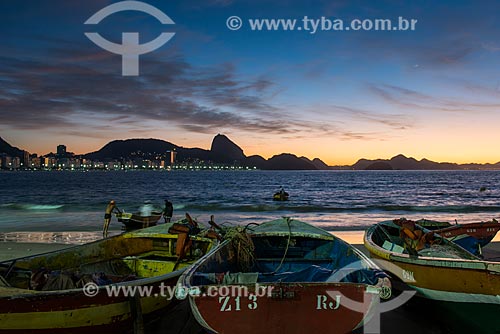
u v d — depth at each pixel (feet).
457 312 19.03
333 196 160.45
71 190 183.11
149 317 19.22
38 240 44.86
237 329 14.40
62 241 44.14
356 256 21.22
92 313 15.78
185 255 26.09
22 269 19.04
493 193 179.11
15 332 14.61
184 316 21.84
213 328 14.48
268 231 27.89
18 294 14.47
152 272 24.72
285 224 30.55
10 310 14.26
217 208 90.33
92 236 48.01
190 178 394.93
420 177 445.37
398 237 32.30
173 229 25.96
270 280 17.48
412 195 167.02
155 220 56.59
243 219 69.41
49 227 57.06
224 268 21.65
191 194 163.02
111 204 47.34
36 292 14.67
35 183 256.52
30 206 94.02
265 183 284.41
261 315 14.30
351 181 327.26
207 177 436.35
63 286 16.67
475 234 30.40
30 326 14.70
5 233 50.34
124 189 197.06
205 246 27.78
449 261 18.08
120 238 26.84
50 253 21.09
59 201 116.67
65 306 15.06
